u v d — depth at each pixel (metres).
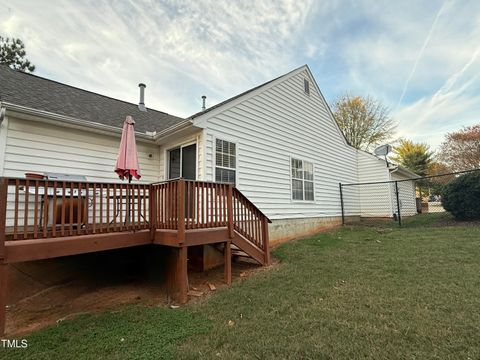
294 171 9.10
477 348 2.46
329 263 5.61
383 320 3.09
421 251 5.90
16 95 6.24
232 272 5.66
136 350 2.71
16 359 2.63
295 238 8.60
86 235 4.03
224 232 5.04
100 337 3.01
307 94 10.22
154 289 4.91
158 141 7.33
